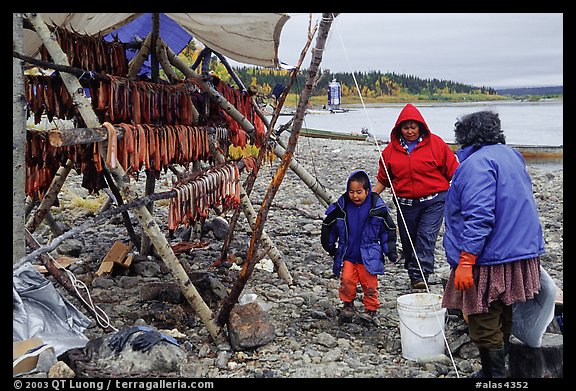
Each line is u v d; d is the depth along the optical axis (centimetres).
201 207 572
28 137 620
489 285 437
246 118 789
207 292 651
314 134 3319
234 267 791
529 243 433
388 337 573
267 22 609
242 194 754
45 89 606
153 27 700
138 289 676
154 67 730
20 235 494
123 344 461
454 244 453
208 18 642
